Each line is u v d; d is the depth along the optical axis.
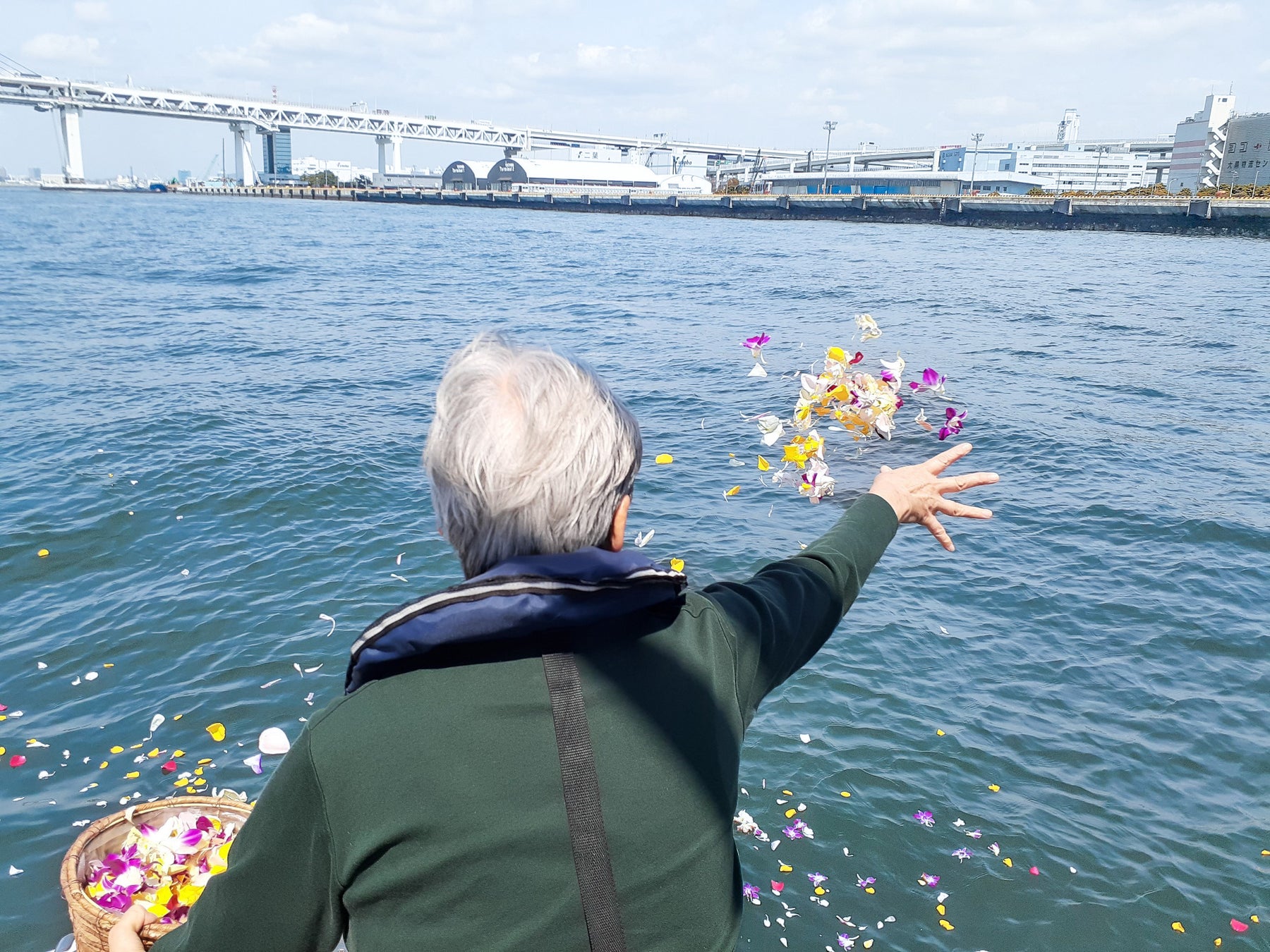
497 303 20.81
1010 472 8.51
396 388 11.01
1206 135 113.00
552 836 0.86
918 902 3.32
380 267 29.89
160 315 16.78
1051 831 3.70
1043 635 5.32
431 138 165.50
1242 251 43.75
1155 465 8.84
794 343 15.52
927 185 111.62
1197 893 3.42
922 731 4.30
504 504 0.91
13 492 6.91
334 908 0.90
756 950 3.08
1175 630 5.43
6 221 50.72
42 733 4.14
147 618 5.17
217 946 0.88
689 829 0.91
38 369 11.31
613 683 0.91
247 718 4.29
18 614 5.20
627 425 0.99
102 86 155.25
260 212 79.62
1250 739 4.40
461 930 0.86
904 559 6.30
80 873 2.53
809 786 3.89
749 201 90.38
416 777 0.85
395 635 0.86
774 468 8.09
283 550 6.11
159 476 7.30
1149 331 17.47
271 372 11.74
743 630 1.05
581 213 102.50
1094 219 65.50
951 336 16.80
